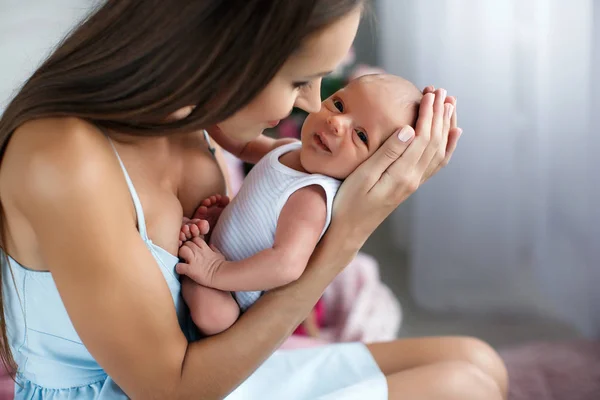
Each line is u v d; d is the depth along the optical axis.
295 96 0.94
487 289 2.53
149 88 0.85
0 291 1.00
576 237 2.27
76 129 0.88
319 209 1.02
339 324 2.12
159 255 0.98
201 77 0.83
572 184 2.25
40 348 1.02
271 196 1.06
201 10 0.80
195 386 0.97
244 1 0.79
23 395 1.09
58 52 0.91
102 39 0.86
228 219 1.11
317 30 0.83
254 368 1.01
